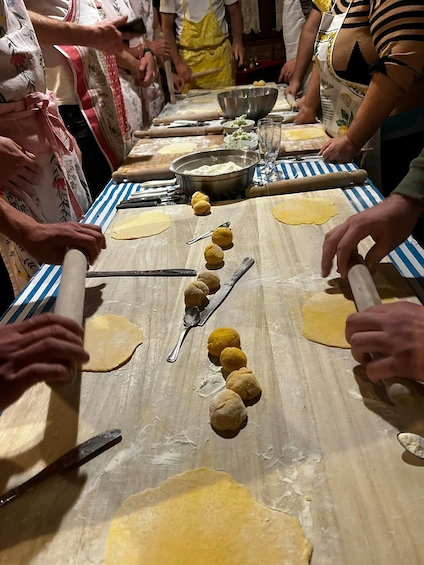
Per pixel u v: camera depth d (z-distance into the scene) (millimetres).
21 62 1723
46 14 2322
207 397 883
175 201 1796
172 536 650
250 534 641
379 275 1179
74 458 770
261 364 944
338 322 1028
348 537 623
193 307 1121
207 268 1322
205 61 3986
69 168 2037
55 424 853
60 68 2361
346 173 1728
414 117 2100
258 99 2637
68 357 777
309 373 908
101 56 2537
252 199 1735
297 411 829
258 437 789
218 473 730
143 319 1125
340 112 2316
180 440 801
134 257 1423
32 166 1648
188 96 3814
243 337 1026
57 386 936
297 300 1133
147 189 1965
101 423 848
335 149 2006
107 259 1427
